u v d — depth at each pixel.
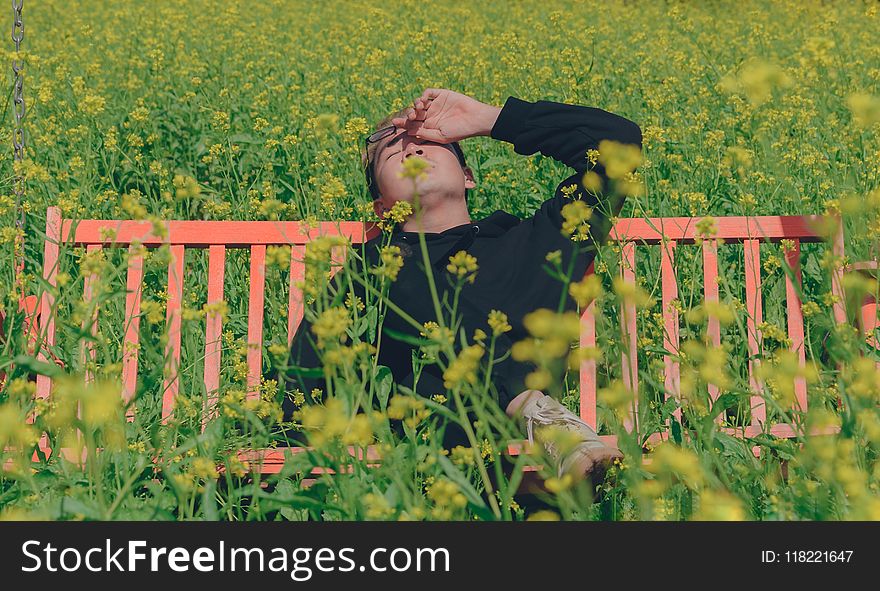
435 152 3.55
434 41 8.92
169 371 2.64
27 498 2.28
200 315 2.67
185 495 2.37
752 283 3.61
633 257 3.55
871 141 4.96
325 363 2.27
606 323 3.34
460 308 3.23
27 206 3.99
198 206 5.44
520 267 3.38
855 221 2.89
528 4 12.71
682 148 5.54
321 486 2.56
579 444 2.65
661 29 10.22
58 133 5.59
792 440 3.10
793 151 4.95
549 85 7.05
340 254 3.44
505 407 3.05
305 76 7.78
